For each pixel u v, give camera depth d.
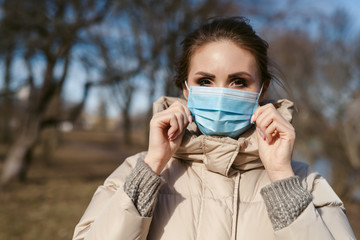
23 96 13.05
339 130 8.91
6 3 8.30
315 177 1.33
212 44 1.29
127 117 27.03
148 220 1.13
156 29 9.77
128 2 8.87
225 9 10.71
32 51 9.31
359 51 9.41
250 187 1.27
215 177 1.28
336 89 9.21
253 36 1.34
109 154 20.89
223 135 1.37
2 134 22.00
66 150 21.70
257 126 1.24
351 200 8.52
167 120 1.21
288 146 1.18
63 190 9.17
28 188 9.18
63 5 9.02
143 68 9.92
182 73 1.49
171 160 1.39
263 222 1.18
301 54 10.31
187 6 9.97
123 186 1.17
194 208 1.22
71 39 9.09
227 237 1.15
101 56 9.58
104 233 1.11
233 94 1.29
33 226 5.73
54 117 10.24
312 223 1.07
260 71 1.37
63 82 10.02
